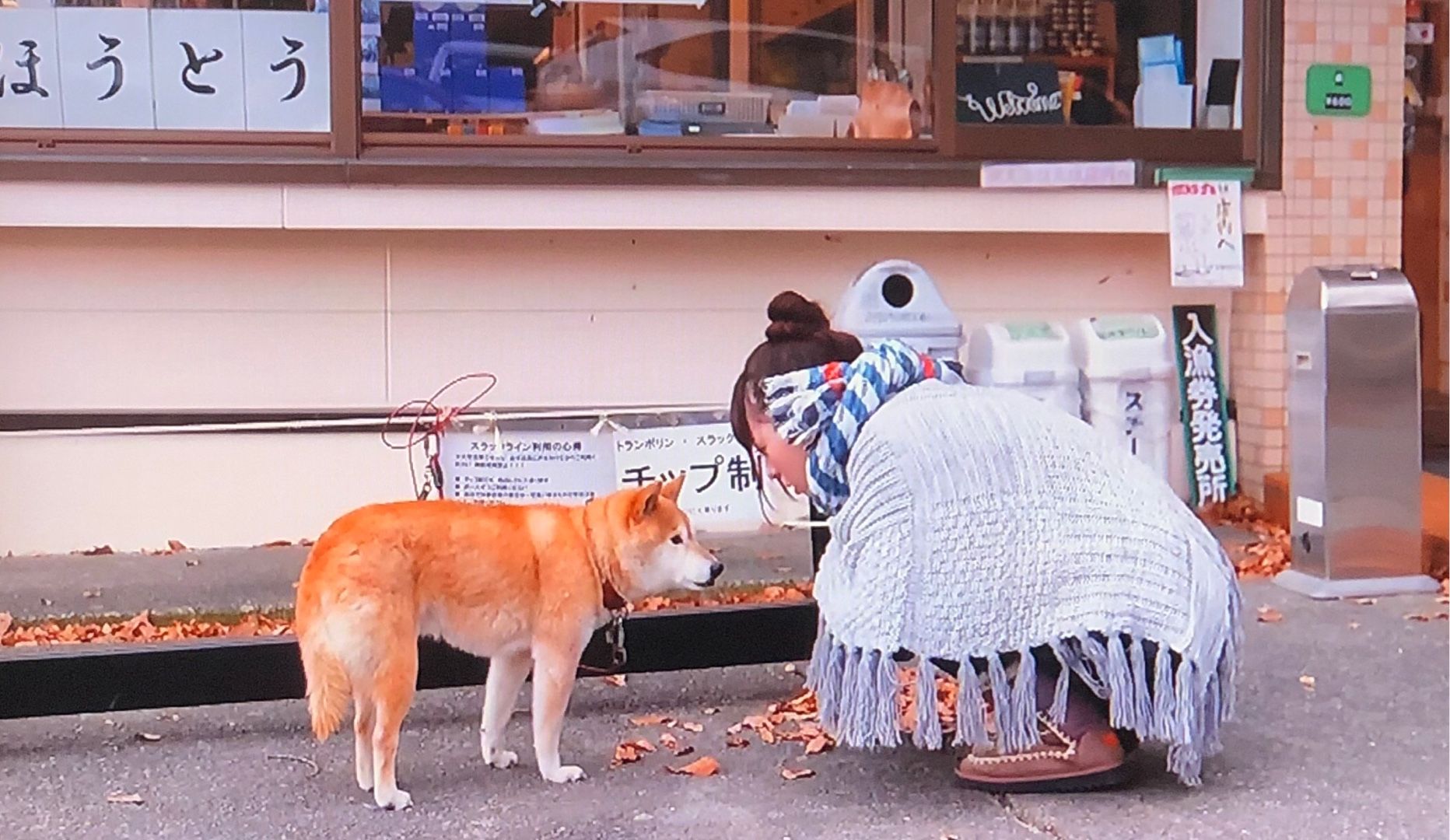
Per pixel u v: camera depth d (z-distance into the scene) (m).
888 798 4.28
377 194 6.89
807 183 7.11
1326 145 7.58
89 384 7.14
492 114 7.08
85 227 6.91
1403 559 6.39
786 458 4.26
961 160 7.35
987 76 7.38
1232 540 7.30
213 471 7.23
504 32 7.06
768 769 4.53
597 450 5.46
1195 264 7.39
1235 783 4.33
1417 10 8.82
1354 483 6.32
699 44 7.23
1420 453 6.35
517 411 7.08
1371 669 5.37
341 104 6.88
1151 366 6.99
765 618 5.04
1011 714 4.06
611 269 7.40
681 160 7.11
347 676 4.10
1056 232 7.47
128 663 4.58
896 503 4.01
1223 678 4.17
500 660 4.49
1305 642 5.68
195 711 5.10
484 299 7.33
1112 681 4.01
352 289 7.24
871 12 7.33
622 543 4.35
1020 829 4.04
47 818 4.18
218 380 7.21
